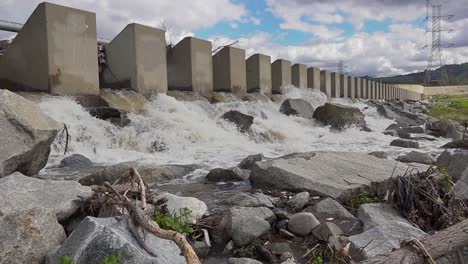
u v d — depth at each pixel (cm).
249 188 768
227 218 518
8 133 633
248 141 1555
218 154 1247
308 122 2112
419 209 543
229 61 2472
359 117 2084
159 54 1873
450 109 3941
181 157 1186
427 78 11681
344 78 4478
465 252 389
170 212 515
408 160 1016
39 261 380
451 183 602
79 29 1559
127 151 1222
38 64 1501
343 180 729
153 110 1652
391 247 426
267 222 508
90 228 378
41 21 1470
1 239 376
